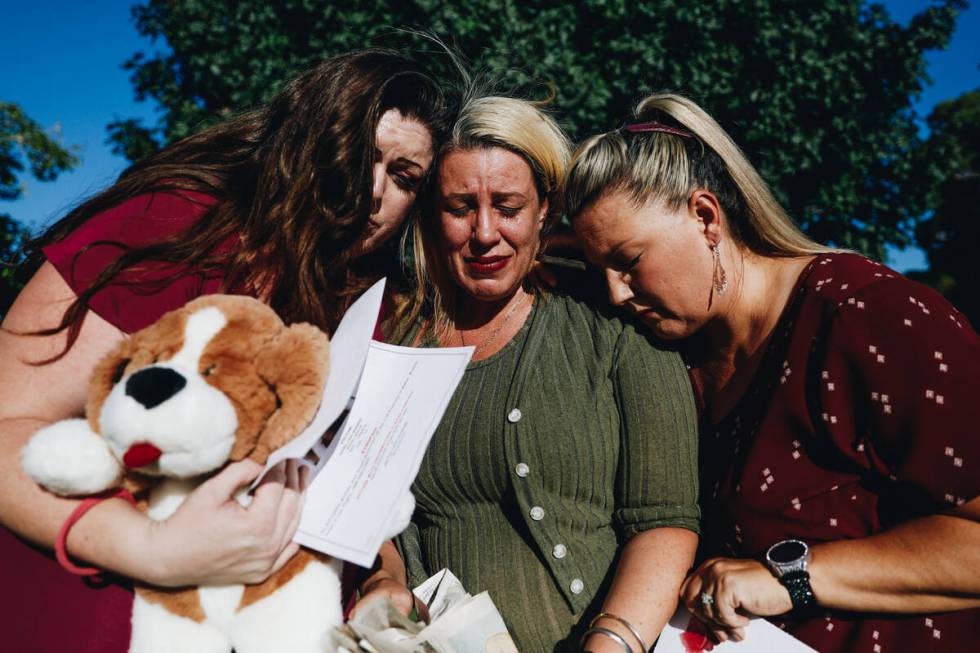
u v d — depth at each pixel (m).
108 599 1.28
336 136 1.62
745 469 1.64
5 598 1.27
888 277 1.52
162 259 1.36
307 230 1.59
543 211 1.91
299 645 1.21
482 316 1.96
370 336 1.28
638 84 4.61
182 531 1.12
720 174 1.75
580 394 1.79
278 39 5.02
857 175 5.70
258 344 1.17
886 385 1.44
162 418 1.01
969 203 13.98
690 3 4.76
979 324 13.28
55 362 1.25
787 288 1.70
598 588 1.75
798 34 5.04
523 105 1.83
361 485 1.34
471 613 1.48
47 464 1.10
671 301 1.73
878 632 1.51
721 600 1.54
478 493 1.84
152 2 6.45
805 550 1.52
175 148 1.70
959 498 1.38
